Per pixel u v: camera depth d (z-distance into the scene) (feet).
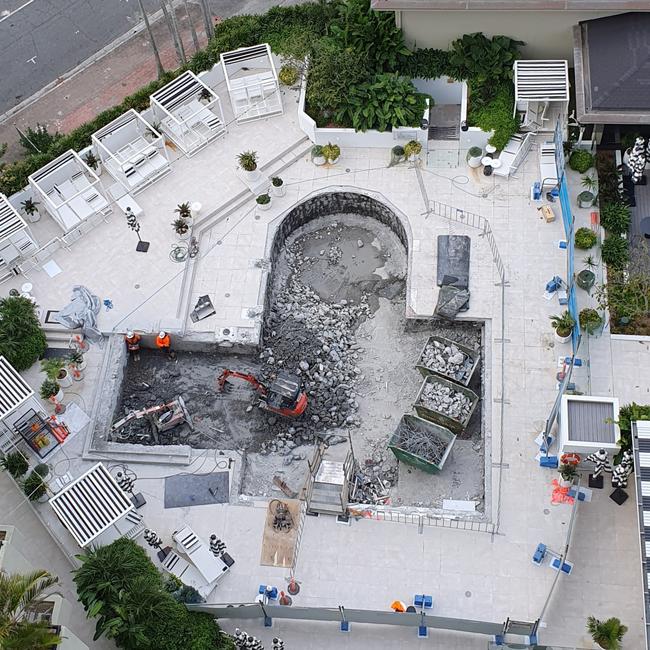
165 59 234.38
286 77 216.54
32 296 194.08
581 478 167.63
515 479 168.96
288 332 193.36
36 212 204.44
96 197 202.49
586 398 164.45
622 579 158.71
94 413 181.06
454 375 181.68
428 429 175.32
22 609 136.26
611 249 186.70
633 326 179.93
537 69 199.11
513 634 153.28
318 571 163.32
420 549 163.94
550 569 160.35
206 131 211.41
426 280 191.83
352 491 172.96
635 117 187.73
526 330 183.52
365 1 211.20
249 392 187.62
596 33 197.67
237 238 200.23
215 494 172.45
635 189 196.75
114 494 162.81
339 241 206.49
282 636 158.10
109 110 214.07
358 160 208.03
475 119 202.39
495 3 195.21
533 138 204.54
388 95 201.98
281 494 173.58
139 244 198.90
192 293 194.39
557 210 196.24
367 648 156.25
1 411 168.76
